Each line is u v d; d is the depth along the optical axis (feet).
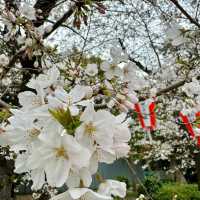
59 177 3.34
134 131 34.83
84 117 3.61
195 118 9.21
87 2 9.06
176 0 6.75
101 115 3.62
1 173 15.83
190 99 10.26
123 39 23.13
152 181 43.06
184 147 44.04
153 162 61.72
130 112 9.18
